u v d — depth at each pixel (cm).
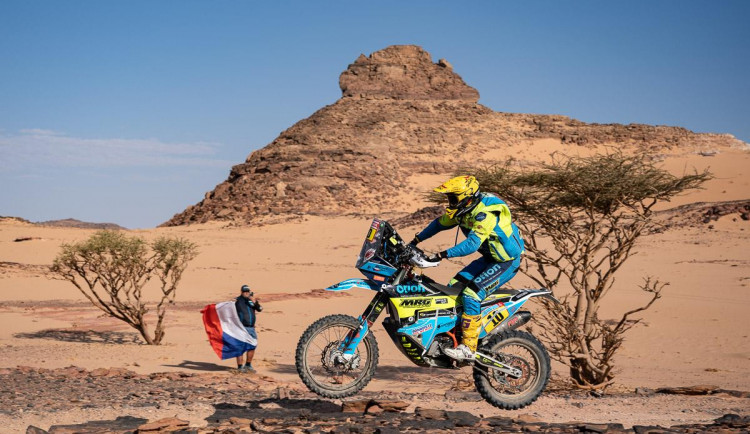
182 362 1886
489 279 696
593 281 4897
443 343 696
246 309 1705
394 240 694
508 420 703
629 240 1512
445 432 644
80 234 11725
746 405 954
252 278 6275
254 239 12156
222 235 13125
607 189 1462
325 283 6053
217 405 848
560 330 1487
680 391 1123
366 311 710
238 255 9344
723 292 4516
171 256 2500
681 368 2159
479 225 680
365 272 697
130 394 980
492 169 1573
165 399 930
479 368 718
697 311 3672
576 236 1552
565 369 2030
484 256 714
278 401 901
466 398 1012
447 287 705
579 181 1470
